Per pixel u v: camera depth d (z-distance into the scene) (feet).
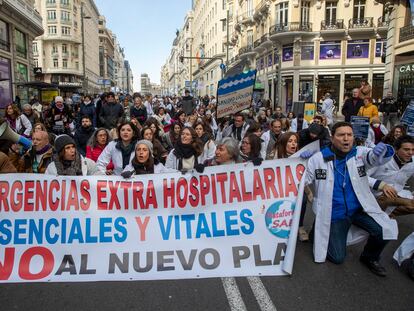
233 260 13.32
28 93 96.99
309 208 22.38
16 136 16.87
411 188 25.12
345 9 115.34
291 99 122.42
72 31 306.35
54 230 13.42
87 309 11.25
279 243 13.52
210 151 21.01
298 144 19.92
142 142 16.58
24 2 91.04
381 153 13.23
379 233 13.39
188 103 57.21
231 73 31.01
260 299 11.79
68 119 39.73
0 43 80.38
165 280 13.15
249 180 13.89
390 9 65.92
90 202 13.64
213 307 11.32
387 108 55.11
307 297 11.93
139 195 13.71
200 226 13.62
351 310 11.20
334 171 14.12
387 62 67.51
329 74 118.62
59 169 15.47
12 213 13.48
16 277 12.86
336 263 14.33
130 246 13.37
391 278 13.32
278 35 117.80
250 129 23.94
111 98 36.17
